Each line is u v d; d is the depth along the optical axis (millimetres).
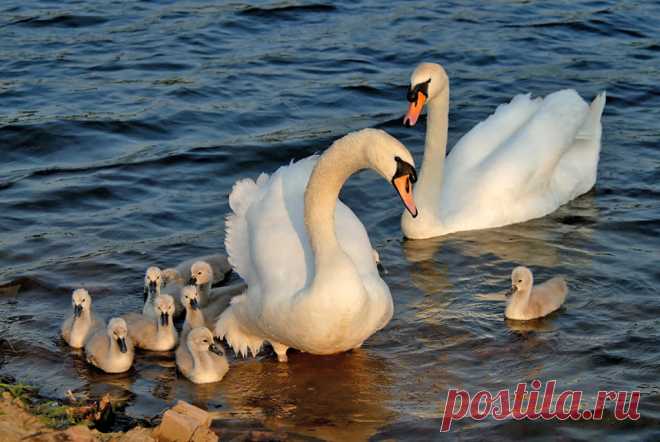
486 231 16984
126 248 16141
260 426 12008
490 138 18266
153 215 17188
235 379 13039
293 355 13586
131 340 13688
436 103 16359
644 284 14953
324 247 12289
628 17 27000
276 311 12648
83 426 11352
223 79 22922
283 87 22594
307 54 24484
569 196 17953
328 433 11867
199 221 17062
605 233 16719
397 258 16031
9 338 13758
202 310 14453
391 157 11672
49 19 26422
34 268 15430
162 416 12156
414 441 11695
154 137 20203
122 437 11383
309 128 20609
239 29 26078
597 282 15078
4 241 16203
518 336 13758
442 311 14438
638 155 19391
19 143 19750
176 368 13344
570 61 24125
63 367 13273
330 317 12320
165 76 23094
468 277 15391
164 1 28047
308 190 12328
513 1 28359
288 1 27938
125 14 27062
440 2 28266
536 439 11656
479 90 22438
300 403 12500
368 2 28109
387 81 22938
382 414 12219
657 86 22547
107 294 14883
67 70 23344
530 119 18141
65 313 14414
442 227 16781
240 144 19828
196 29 25969
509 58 24297
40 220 16969
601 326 13922
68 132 20156
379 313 12766
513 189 17203
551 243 16453
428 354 13422
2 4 27703
